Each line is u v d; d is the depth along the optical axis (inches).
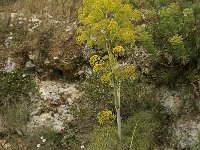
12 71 483.5
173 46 399.2
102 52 459.8
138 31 404.8
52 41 484.7
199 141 402.9
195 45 409.7
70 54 472.4
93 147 402.0
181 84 439.2
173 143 431.2
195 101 431.8
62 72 477.7
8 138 468.1
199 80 426.9
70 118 454.3
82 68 470.6
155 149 430.3
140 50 447.8
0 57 489.4
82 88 462.9
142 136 399.9
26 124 463.8
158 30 414.9
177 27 404.2
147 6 462.9
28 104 469.4
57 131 453.7
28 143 457.7
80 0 510.3
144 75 446.6
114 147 396.8
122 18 336.2
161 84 445.7
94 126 437.7
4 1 547.5
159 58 433.7
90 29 337.1
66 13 503.5
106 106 450.0
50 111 461.4
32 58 482.9
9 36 501.7
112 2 326.0
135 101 442.6
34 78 480.1
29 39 492.7
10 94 476.7
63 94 464.4
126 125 408.8
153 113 435.2
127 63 450.3
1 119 473.7
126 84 444.5
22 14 517.0
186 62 418.9
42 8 518.3
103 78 351.3
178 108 436.5
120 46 333.7
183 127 430.3
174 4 410.0
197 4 426.9
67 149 448.5
